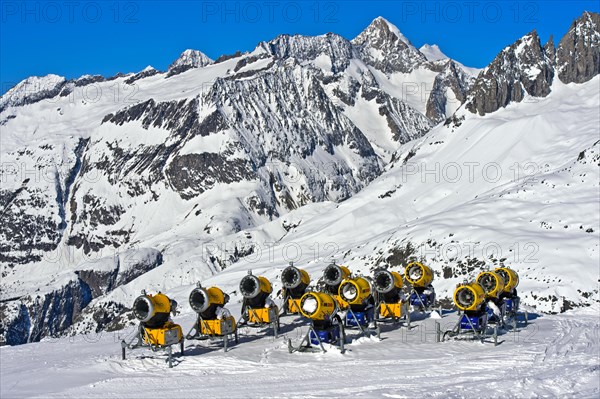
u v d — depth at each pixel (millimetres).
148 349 28312
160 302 25250
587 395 18297
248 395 19922
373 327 29031
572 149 120125
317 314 25219
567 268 56594
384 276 30719
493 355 25000
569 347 26484
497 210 78438
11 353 31469
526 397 18312
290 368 23516
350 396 19078
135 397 20188
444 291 61062
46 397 20562
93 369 24547
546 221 70562
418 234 76812
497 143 140250
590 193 76812
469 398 18328
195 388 21109
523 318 36312
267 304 30047
